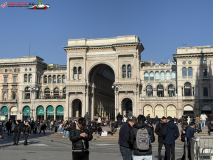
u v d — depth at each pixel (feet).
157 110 309.42
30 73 382.22
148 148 44.88
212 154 52.54
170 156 60.75
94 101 345.72
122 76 318.45
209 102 296.30
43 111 367.25
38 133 207.92
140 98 312.09
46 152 85.61
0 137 62.39
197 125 154.20
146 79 351.05
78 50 330.54
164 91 342.85
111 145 111.75
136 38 320.09
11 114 378.12
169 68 344.28
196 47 306.55
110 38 329.11
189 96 300.81
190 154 59.21
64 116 354.74
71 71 332.39
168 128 58.65
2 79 390.21
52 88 392.06
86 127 42.29
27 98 379.55
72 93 329.93
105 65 338.54
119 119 176.04
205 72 301.63
